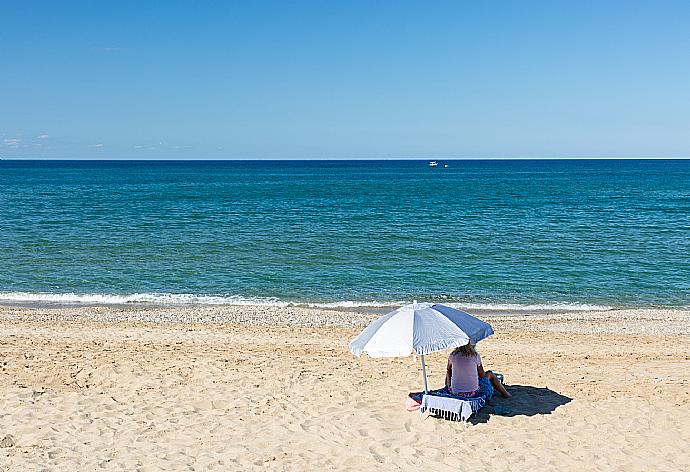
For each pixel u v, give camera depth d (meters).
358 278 26.83
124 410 10.79
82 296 23.45
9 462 8.74
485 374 11.21
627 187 95.19
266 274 27.50
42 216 49.62
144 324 18.77
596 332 18.16
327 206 60.84
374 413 10.53
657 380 12.49
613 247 34.34
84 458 8.93
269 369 13.11
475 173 166.25
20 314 20.12
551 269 28.61
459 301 23.19
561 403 10.98
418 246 34.62
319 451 9.19
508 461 8.84
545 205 61.72
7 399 11.15
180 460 8.89
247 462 8.85
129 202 64.88
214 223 45.72
